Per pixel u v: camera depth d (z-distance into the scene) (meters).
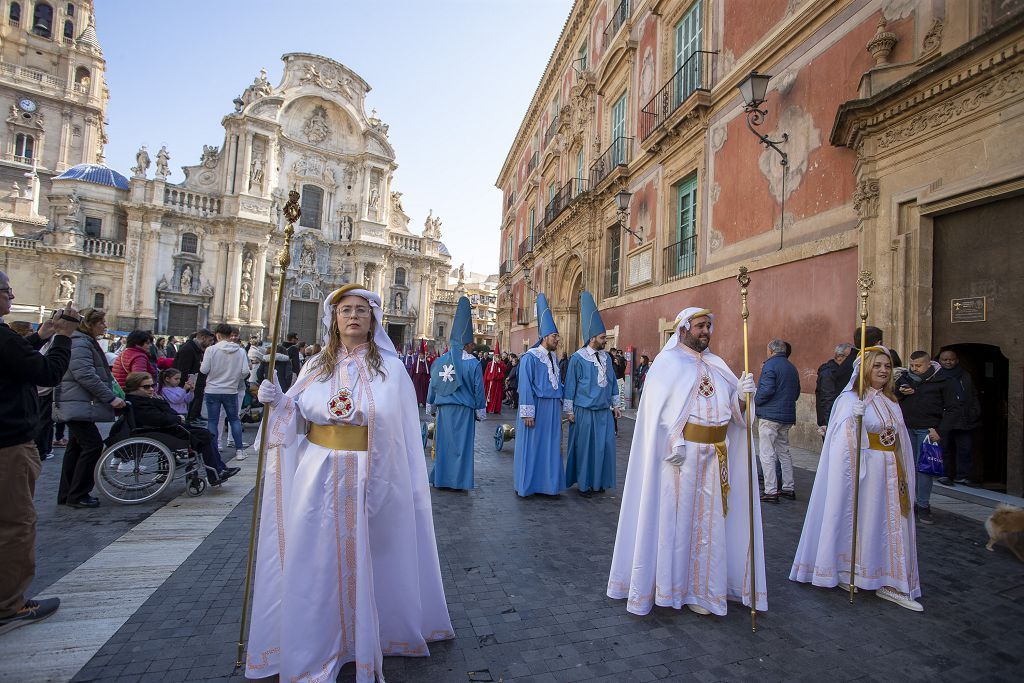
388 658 2.66
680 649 2.84
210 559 3.90
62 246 32.41
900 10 7.31
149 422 5.49
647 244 14.80
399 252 44.09
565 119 22.52
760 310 9.83
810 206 8.79
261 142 37.16
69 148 47.44
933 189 6.52
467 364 6.30
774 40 9.67
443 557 4.10
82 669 2.50
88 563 3.77
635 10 16.42
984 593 3.62
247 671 2.39
